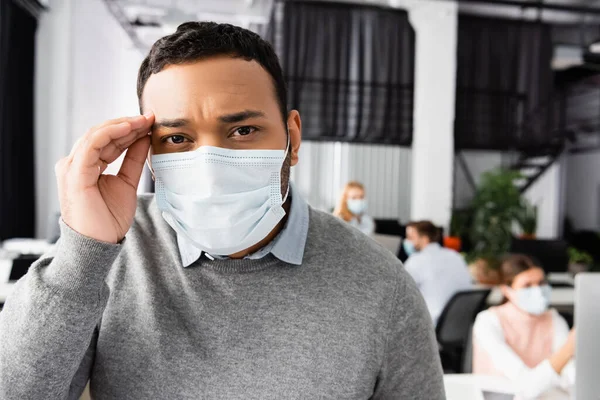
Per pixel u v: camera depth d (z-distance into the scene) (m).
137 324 0.71
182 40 0.64
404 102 6.68
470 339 2.48
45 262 0.64
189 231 0.70
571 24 7.29
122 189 0.66
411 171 6.82
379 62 6.59
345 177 6.67
